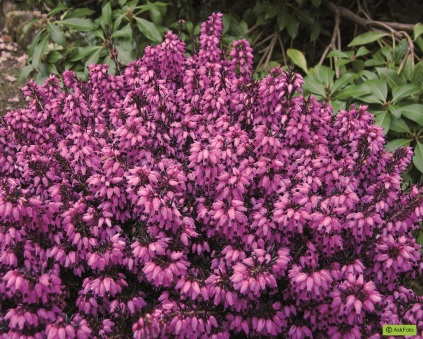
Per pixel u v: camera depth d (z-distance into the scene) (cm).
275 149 38
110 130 43
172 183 36
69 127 44
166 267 34
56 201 38
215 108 42
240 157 39
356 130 42
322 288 35
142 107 41
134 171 36
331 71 61
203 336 35
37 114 45
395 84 60
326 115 43
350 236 38
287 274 37
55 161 41
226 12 72
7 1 79
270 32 73
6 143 42
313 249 36
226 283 34
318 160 38
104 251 35
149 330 33
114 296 37
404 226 39
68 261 36
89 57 64
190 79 43
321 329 37
